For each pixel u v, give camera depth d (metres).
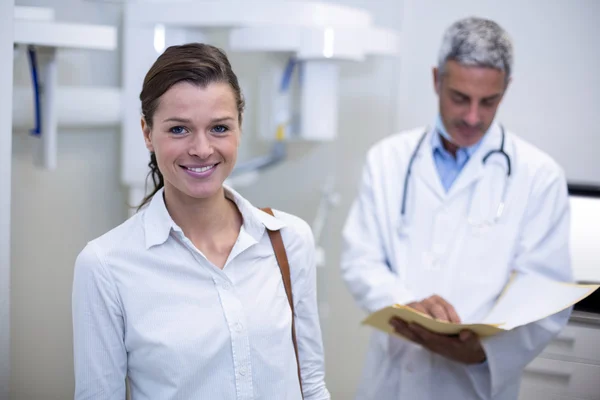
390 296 1.38
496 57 1.33
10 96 1.12
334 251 2.18
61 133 1.57
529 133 1.94
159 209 0.85
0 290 1.13
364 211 1.54
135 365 0.83
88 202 1.66
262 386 0.85
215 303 0.84
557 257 1.39
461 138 1.42
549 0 1.88
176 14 1.63
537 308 1.24
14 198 1.47
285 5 1.65
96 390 0.81
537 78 1.91
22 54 1.41
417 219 1.48
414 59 2.10
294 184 2.12
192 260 0.85
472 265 1.42
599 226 1.53
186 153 0.79
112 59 1.68
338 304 2.20
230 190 0.92
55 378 1.58
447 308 1.32
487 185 1.46
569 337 1.45
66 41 1.30
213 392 0.83
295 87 1.96
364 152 2.17
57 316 1.59
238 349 0.83
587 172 1.88
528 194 1.43
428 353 1.46
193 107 0.78
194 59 0.79
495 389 1.34
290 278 0.92
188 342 0.81
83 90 1.56
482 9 1.98
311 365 0.97
